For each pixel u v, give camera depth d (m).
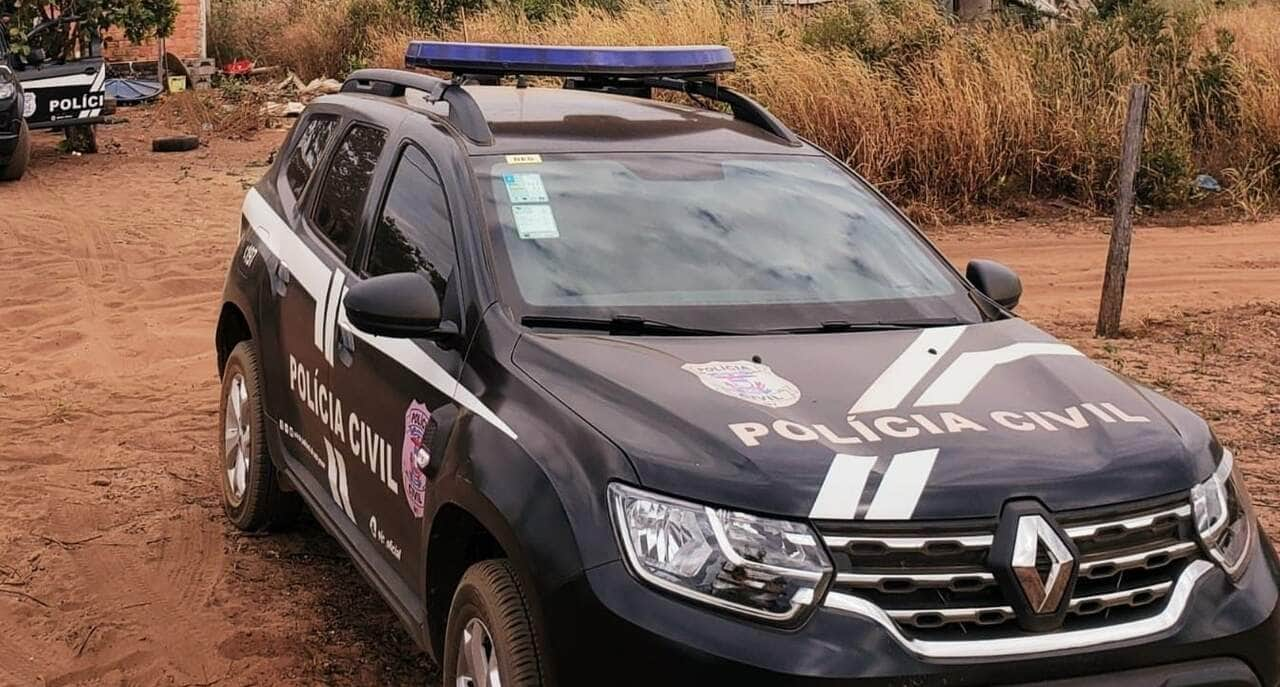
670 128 4.55
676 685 2.71
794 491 2.79
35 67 15.57
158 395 7.34
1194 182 13.91
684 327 3.62
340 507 4.42
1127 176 8.62
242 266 5.41
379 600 4.84
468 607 3.26
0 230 11.44
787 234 4.09
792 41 14.66
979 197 13.42
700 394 3.13
